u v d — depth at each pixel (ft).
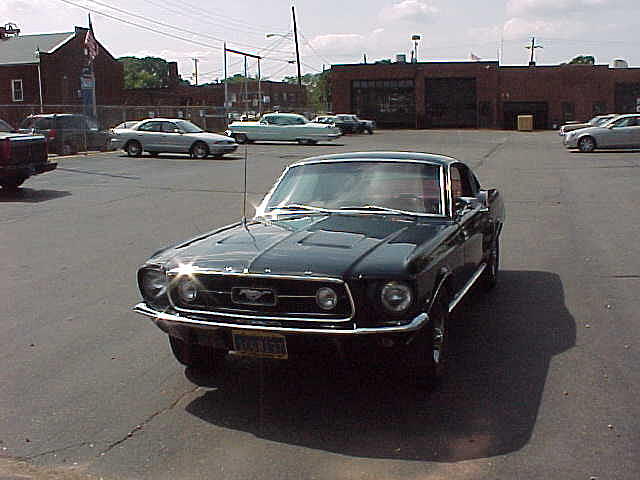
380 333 14.74
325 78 285.02
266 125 125.59
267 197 21.40
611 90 213.25
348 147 119.24
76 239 36.76
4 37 186.70
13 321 23.20
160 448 14.49
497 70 217.15
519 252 33.14
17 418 16.05
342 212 19.95
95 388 17.67
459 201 20.10
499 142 136.26
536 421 15.19
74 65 181.47
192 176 68.85
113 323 22.91
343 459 13.79
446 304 17.74
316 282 14.97
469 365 18.60
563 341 20.38
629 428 14.75
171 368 18.95
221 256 16.30
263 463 13.74
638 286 26.40
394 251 15.98
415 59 237.66
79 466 13.85
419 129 218.38
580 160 88.07
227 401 16.75
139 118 138.51
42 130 95.20
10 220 42.57
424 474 13.10
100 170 74.43
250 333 15.28
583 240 35.78
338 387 17.42
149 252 33.53
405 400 16.51
